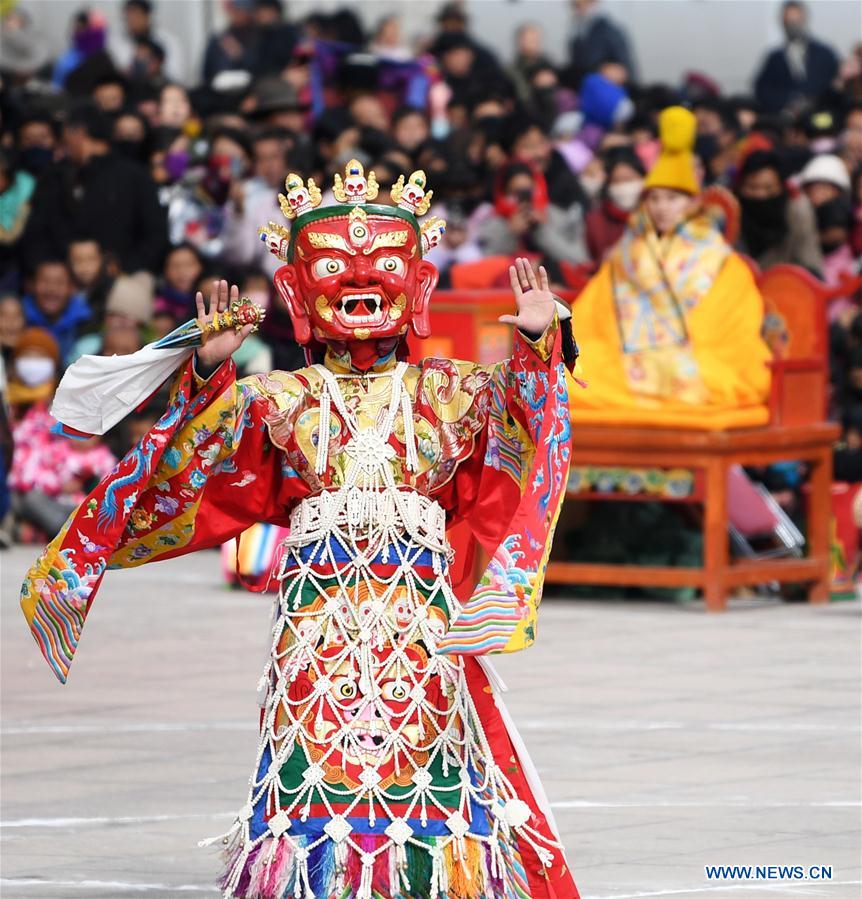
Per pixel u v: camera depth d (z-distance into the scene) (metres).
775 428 27.91
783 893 14.90
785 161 37.47
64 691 22.48
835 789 18.02
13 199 36.91
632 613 27.78
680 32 57.22
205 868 15.69
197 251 34.97
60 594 13.27
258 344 32.53
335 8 58.81
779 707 21.41
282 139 36.31
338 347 13.72
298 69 43.25
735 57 56.78
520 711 21.20
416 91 43.91
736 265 28.12
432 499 13.70
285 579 13.54
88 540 13.25
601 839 16.38
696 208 28.16
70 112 38.09
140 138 38.47
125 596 29.20
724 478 27.33
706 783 18.22
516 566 12.76
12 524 34.03
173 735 20.27
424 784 12.92
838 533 29.20
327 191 33.38
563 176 35.97
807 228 33.59
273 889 12.76
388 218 13.55
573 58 54.25
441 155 36.34
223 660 24.17
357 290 13.41
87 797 17.88
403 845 12.76
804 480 29.95
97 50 48.88
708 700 21.75
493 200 34.84
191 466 13.28
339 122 39.50
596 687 22.45
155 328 34.62
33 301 35.75
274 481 13.75
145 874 15.52
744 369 27.81
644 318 27.80
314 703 13.05
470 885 12.88
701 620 27.11
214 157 37.00
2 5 51.41
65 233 36.62
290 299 13.80
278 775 12.99
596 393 27.58
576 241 34.84
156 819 17.14
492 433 13.55
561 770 18.66
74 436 13.23
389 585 13.26
